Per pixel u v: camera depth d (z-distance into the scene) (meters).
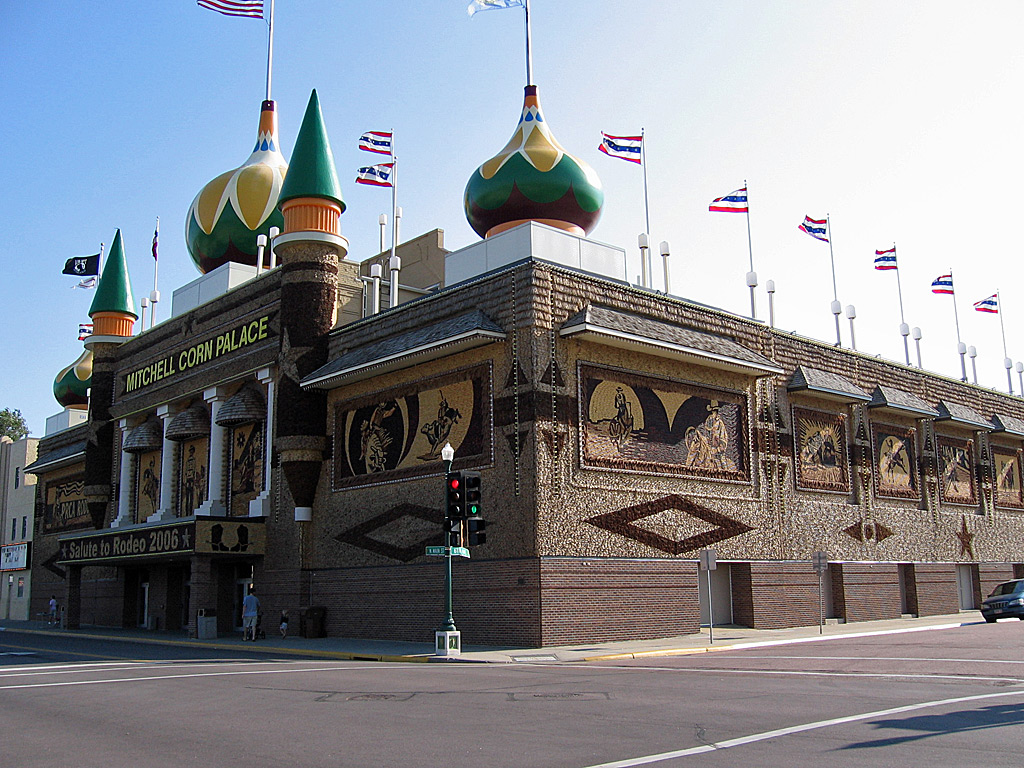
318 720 13.52
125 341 52.31
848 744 10.88
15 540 68.81
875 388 43.72
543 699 15.71
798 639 30.47
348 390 37.12
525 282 30.62
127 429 50.53
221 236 47.97
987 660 21.47
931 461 46.66
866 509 41.97
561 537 29.47
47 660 27.17
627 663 24.14
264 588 38.75
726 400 36.06
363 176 43.19
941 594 45.38
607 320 31.09
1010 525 51.69
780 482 37.72
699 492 34.12
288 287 38.94
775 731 11.91
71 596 48.88
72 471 60.78
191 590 37.91
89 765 10.41
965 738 11.16
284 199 39.53
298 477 37.41
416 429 33.78
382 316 36.22
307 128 40.16
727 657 25.12
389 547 33.91
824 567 32.38
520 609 28.97
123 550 42.28
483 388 31.41
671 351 32.78
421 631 32.09
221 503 42.25
